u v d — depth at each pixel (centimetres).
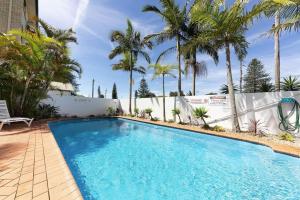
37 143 466
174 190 343
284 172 426
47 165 308
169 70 1313
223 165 479
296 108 699
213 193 332
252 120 827
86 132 938
